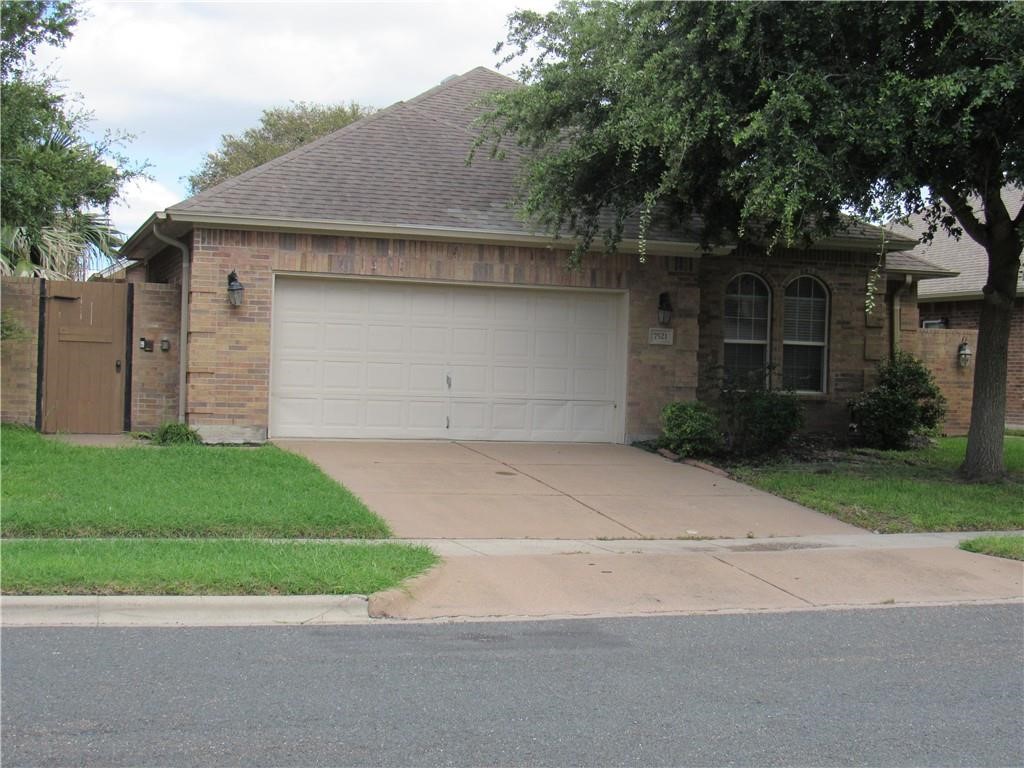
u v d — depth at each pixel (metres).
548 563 8.73
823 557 9.41
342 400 14.66
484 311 15.23
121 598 6.85
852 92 11.13
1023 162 10.85
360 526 9.41
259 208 13.99
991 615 7.64
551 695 5.47
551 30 13.64
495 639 6.61
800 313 17.62
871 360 17.81
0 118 14.10
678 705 5.36
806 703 5.45
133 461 11.64
